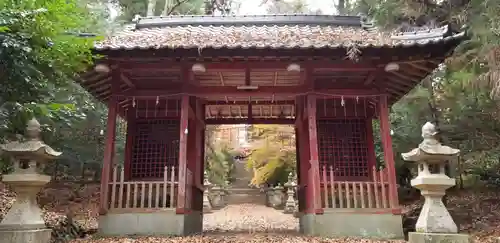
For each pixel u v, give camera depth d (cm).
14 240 481
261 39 794
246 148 2408
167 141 901
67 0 591
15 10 460
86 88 890
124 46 706
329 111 925
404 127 1139
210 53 720
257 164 2005
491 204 977
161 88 875
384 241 666
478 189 1131
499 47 719
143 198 754
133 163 891
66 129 1088
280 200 1880
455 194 1124
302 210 932
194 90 798
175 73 833
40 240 500
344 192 827
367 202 797
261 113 1134
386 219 738
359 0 1398
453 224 528
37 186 514
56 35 537
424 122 1075
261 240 656
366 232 731
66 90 919
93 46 678
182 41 768
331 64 782
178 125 908
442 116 1020
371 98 843
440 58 728
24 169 513
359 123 927
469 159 1036
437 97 1029
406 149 1138
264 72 834
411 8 876
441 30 710
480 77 756
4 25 462
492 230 765
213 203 1889
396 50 709
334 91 800
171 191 758
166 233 732
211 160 2183
